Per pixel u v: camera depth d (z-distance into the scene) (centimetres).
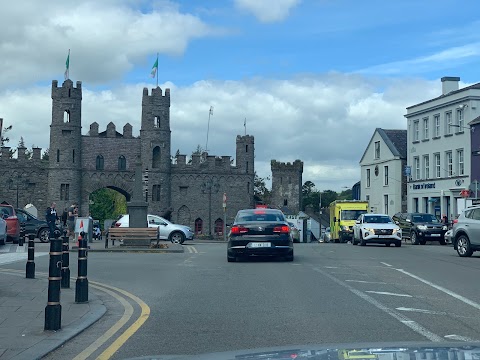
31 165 7462
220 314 1019
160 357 379
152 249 2581
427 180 5603
